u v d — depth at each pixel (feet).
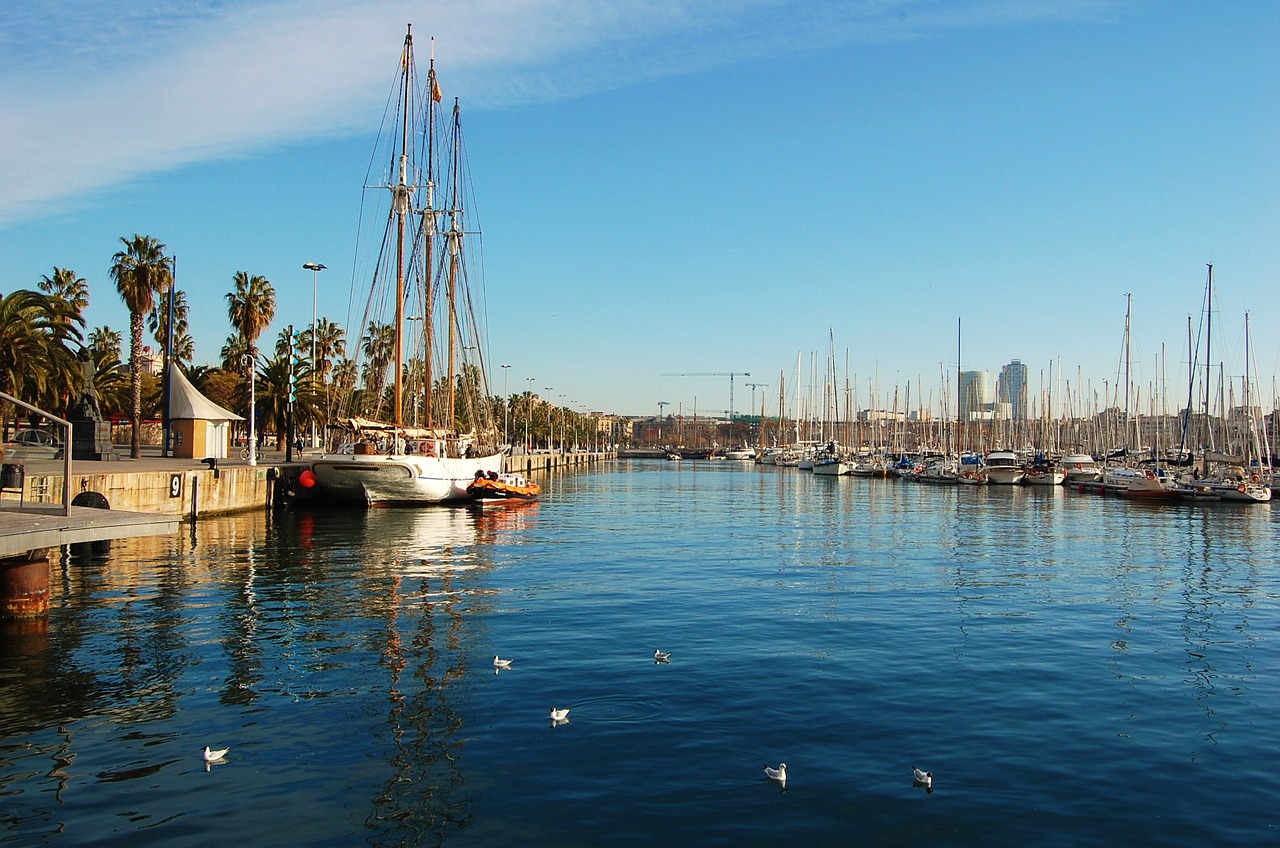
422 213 242.37
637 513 206.18
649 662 60.34
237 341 327.26
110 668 57.77
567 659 60.95
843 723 47.93
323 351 331.98
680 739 45.19
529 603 82.58
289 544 126.72
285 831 34.94
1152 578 104.01
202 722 47.39
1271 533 160.97
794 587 94.22
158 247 212.64
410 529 153.28
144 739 44.80
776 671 58.29
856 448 477.36
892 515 203.51
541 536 147.84
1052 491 306.35
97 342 357.41
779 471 539.29
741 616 77.15
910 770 41.50
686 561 115.75
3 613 68.39
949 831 35.37
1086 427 391.04
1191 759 43.34
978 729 47.26
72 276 273.95
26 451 162.81
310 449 331.98
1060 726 48.01
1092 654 64.64
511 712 49.21
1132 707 51.62
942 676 57.72
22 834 34.53
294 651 62.64
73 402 185.37
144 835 34.53
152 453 231.30
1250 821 36.52
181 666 58.34
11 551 59.11
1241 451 278.46
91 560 107.65
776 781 39.93
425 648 63.87
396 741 44.62
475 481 212.84
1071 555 126.31
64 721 47.44
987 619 77.30
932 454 422.82
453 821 35.86
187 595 84.38
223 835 34.58
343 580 94.89
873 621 75.61
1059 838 34.88
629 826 35.53
